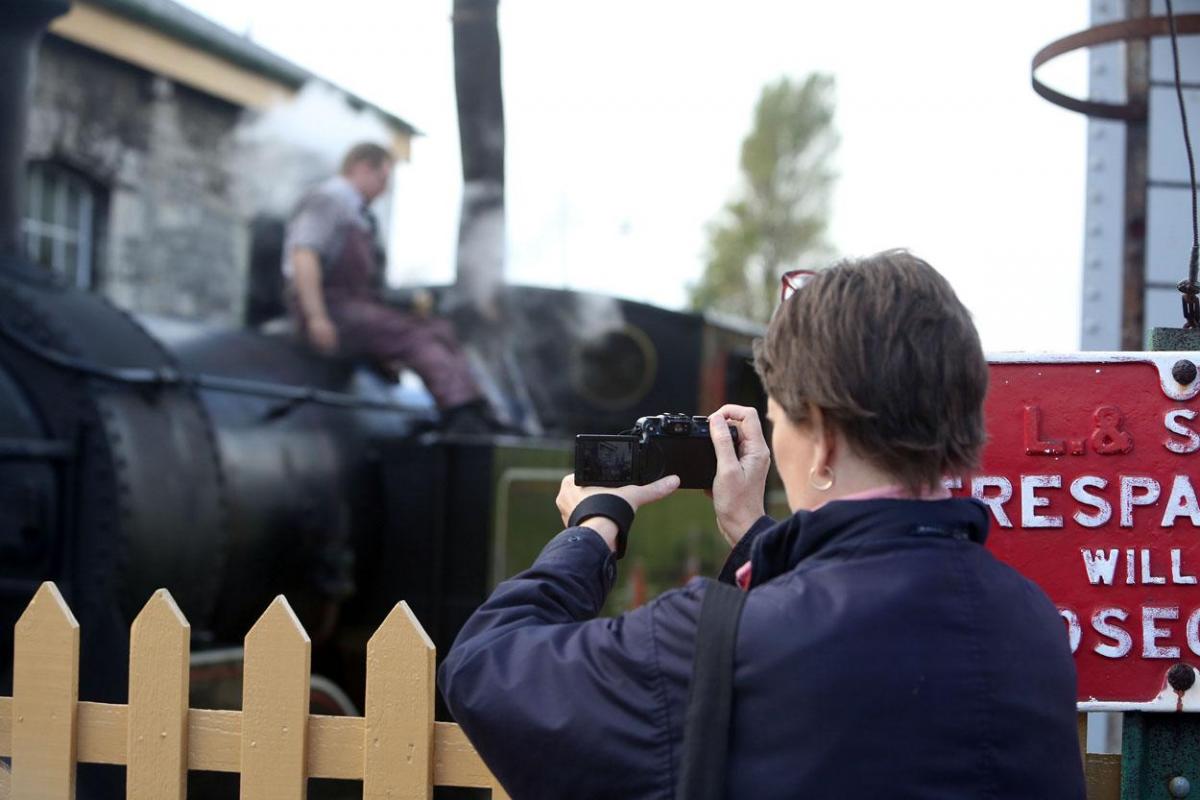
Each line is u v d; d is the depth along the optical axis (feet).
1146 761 5.27
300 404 15.29
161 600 5.92
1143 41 8.91
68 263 28.40
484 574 16.16
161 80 29.96
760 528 4.67
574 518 4.54
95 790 11.43
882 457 3.75
